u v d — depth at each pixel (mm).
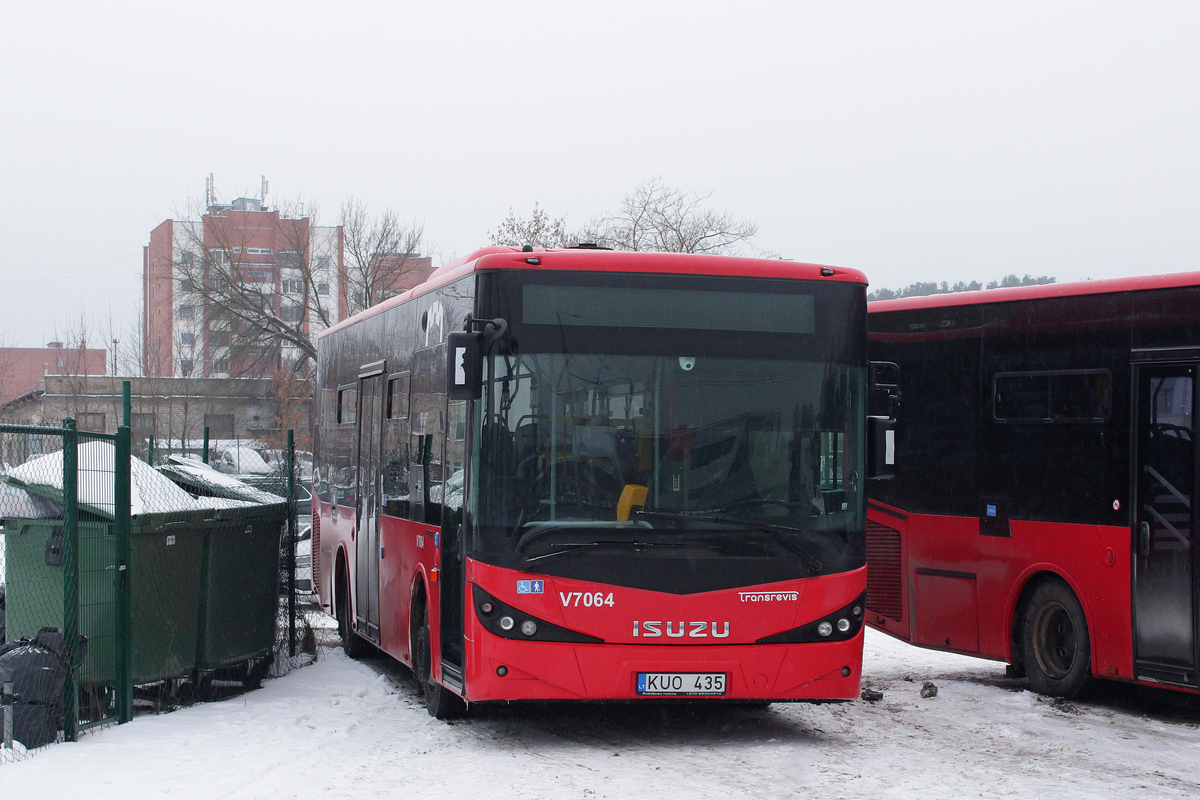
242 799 6527
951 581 11211
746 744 8336
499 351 7941
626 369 8055
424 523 9406
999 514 10734
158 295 64375
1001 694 10609
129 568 9039
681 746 8242
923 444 11562
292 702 10117
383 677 11570
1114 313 9852
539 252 8195
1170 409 9352
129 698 9016
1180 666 9148
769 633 7902
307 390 55469
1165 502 9312
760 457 8094
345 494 13438
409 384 10359
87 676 8812
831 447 8227
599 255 8172
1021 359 10617
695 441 8023
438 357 9234
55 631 8234
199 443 46156
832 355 8352
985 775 7352
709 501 7961
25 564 9102
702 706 9883
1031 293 10562
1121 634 9570
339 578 13828
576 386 7977
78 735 8258
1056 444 10242
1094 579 9805
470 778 7105
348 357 13570
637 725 9047
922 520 11523
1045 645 10461
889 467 8430
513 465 7859
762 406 8164
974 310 11102
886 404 11828
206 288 51562
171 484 10133
